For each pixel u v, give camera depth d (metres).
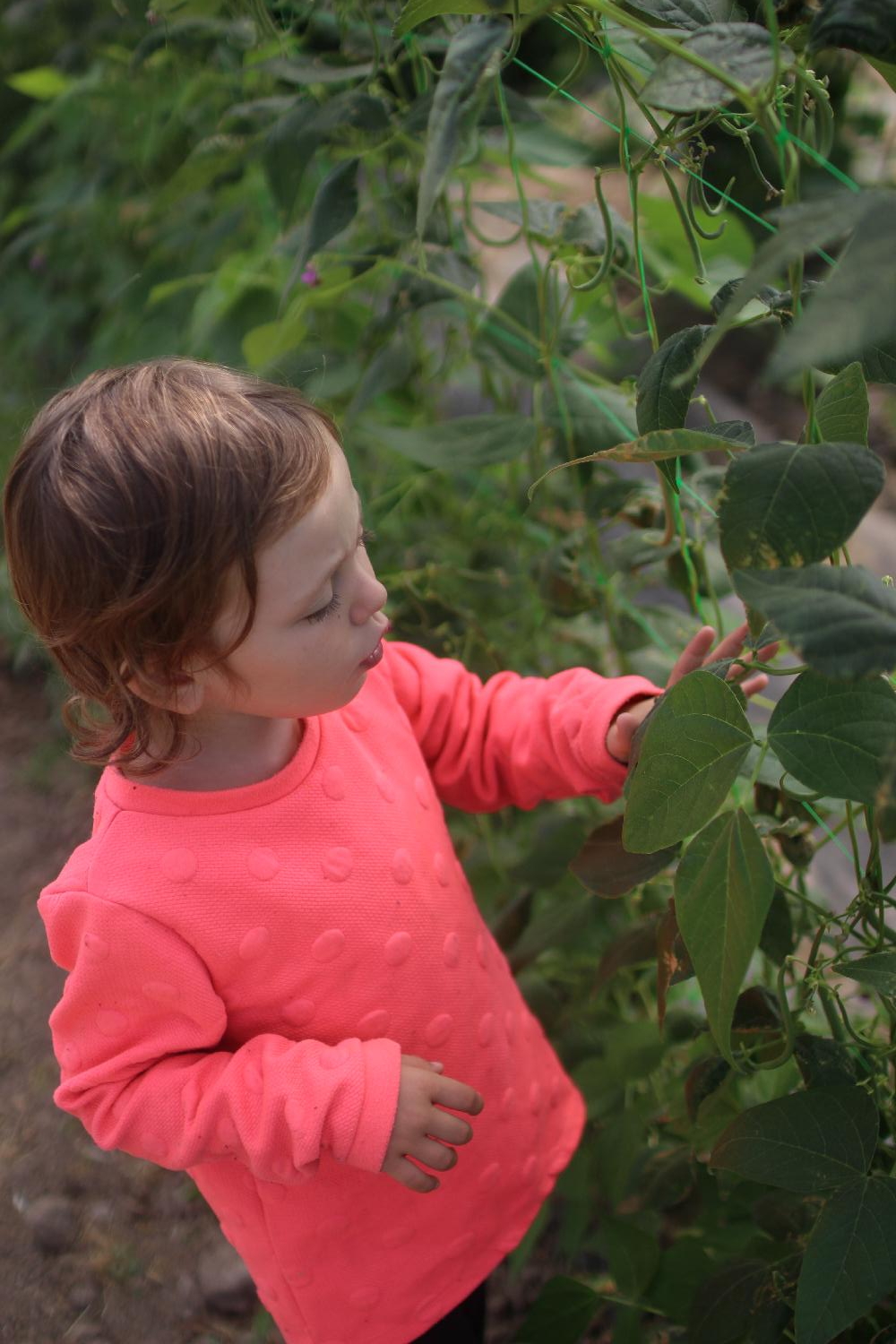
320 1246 1.04
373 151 1.28
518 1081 1.10
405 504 1.72
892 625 0.61
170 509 0.79
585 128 1.97
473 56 0.78
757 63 0.68
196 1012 0.92
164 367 0.85
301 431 0.83
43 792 2.37
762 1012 0.99
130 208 2.35
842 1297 0.79
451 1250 1.09
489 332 1.37
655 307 3.08
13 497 0.84
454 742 1.15
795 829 0.99
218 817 0.92
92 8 2.29
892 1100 0.98
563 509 1.50
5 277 2.73
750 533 0.64
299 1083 0.89
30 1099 1.77
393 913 0.97
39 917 2.10
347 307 1.71
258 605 0.82
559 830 1.41
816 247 0.69
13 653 2.69
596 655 1.60
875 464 0.63
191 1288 1.53
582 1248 1.51
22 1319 1.50
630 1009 1.56
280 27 1.51
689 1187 1.22
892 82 0.70
